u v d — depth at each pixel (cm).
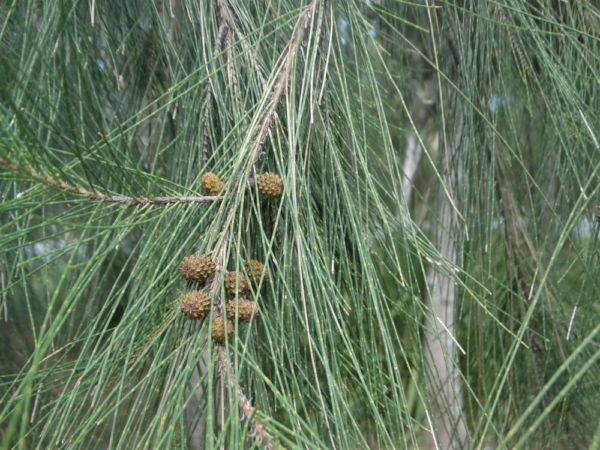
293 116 36
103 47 50
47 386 37
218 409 35
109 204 35
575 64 49
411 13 60
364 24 41
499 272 60
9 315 62
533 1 53
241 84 41
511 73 54
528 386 57
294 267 36
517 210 57
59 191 29
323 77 39
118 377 34
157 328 33
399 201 39
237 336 28
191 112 43
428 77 75
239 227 32
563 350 54
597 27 48
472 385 61
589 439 54
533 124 60
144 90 53
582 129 47
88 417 30
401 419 31
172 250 36
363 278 35
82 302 63
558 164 50
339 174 36
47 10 39
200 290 31
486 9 50
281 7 44
